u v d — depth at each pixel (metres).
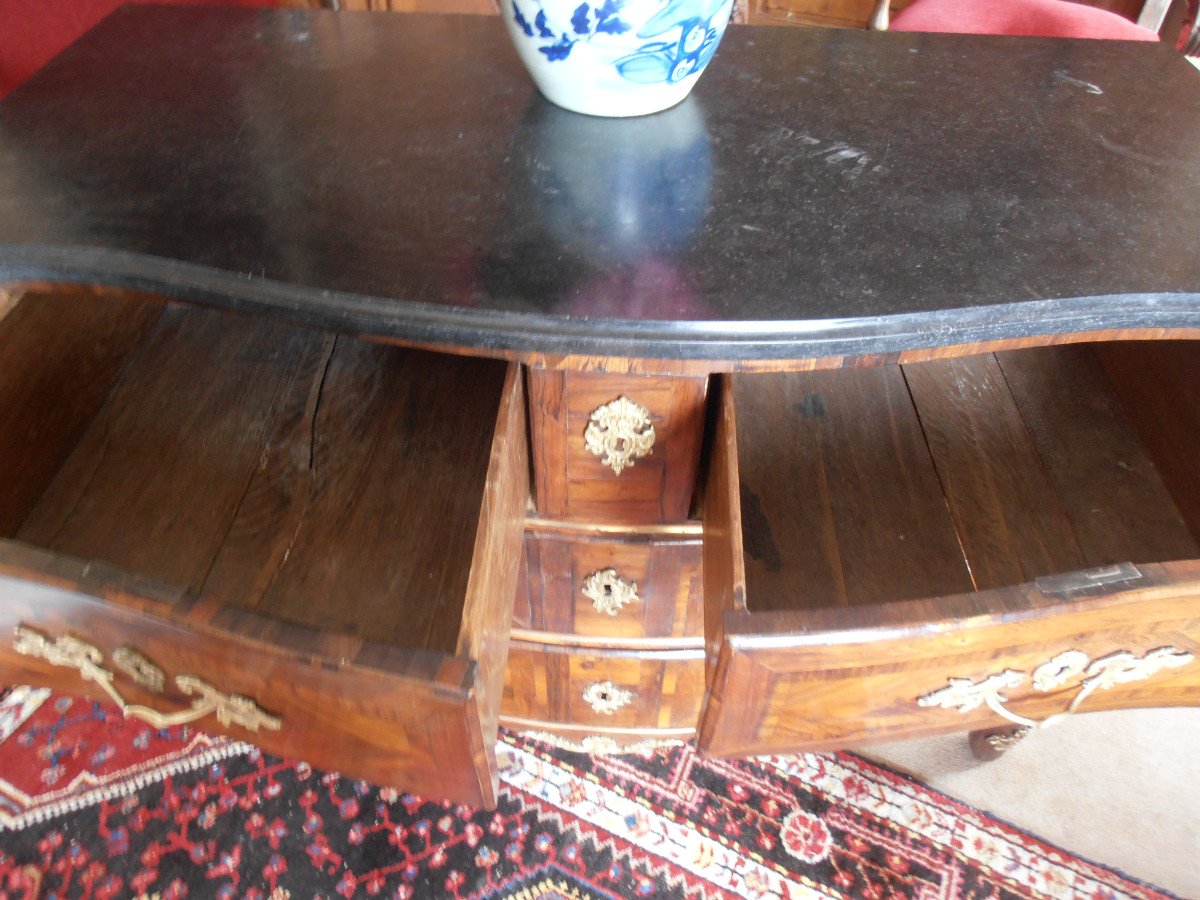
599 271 0.55
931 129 0.69
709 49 0.66
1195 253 0.57
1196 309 0.54
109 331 0.79
